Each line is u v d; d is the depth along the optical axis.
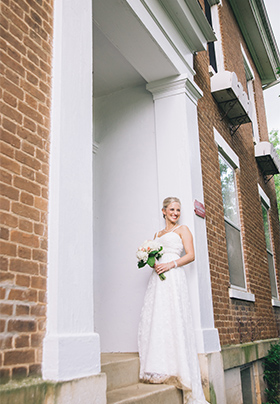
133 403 3.13
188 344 3.88
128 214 5.32
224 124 7.38
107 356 4.37
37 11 2.90
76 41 3.15
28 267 2.45
